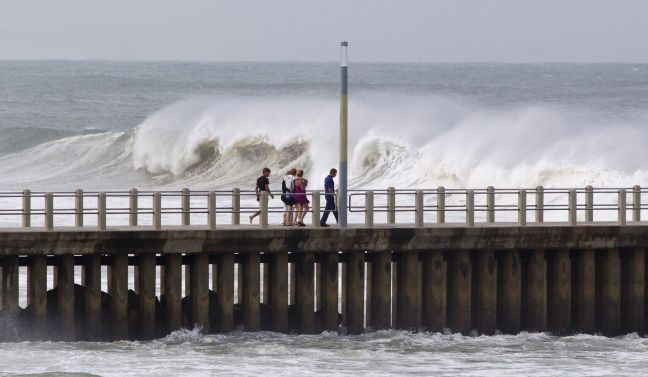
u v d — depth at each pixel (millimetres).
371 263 96812
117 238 90062
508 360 89188
